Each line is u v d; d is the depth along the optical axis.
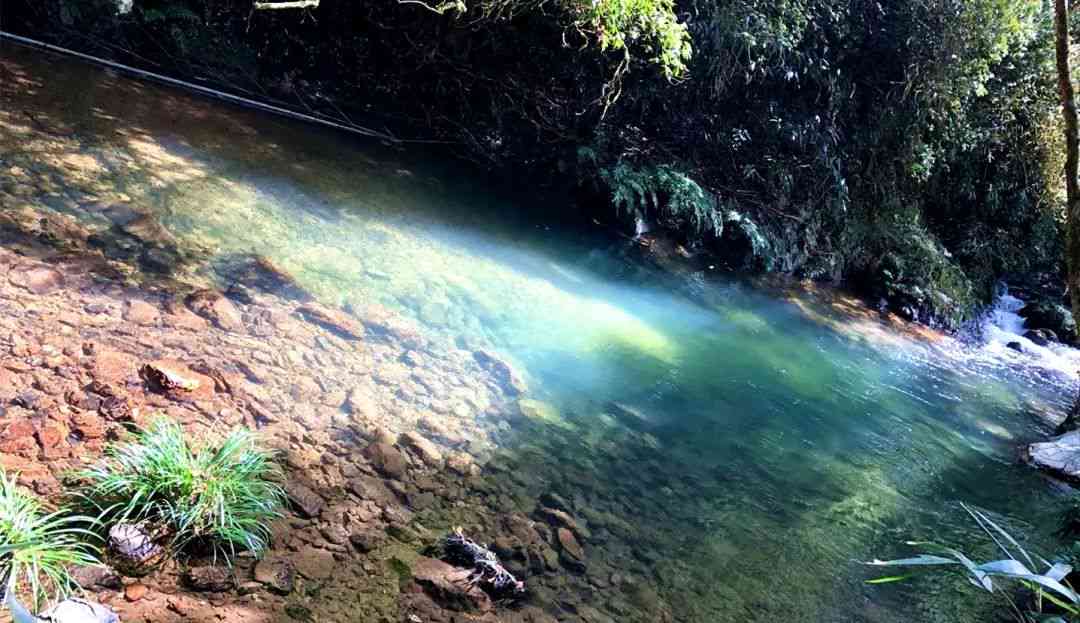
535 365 4.75
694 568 3.43
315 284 4.47
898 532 4.39
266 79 7.18
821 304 8.49
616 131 8.13
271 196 5.30
